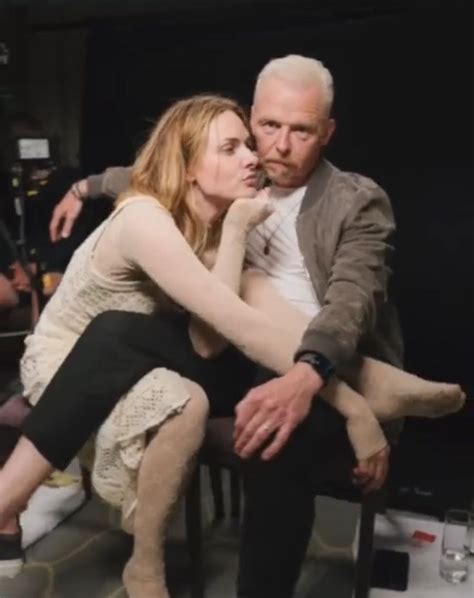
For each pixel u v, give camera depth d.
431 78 1.87
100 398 1.38
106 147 2.24
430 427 2.00
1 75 2.27
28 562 1.83
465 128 1.86
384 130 1.93
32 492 1.42
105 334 1.39
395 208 1.95
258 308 1.47
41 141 2.20
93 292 1.47
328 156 1.99
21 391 1.97
